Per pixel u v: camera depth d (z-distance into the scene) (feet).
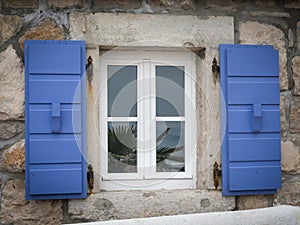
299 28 9.59
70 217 8.74
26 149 8.50
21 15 8.72
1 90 8.58
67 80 8.58
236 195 9.17
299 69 9.56
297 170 9.49
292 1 9.53
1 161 8.59
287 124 9.50
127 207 8.84
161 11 9.11
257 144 9.14
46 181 8.50
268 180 9.17
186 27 9.13
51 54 8.55
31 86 8.49
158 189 9.25
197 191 9.08
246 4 9.39
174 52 9.43
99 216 8.78
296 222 8.19
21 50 8.68
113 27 8.91
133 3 9.02
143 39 8.99
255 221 7.96
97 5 8.92
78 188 8.58
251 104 9.15
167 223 7.71
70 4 8.85
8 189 8.60
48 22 8.77
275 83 9.25
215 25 9.23
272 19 9.51
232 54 9.11
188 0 9.16
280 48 9.49
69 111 8.58
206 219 7.82
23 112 8.63
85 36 8.83
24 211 8.61
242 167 9.09
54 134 8.55
